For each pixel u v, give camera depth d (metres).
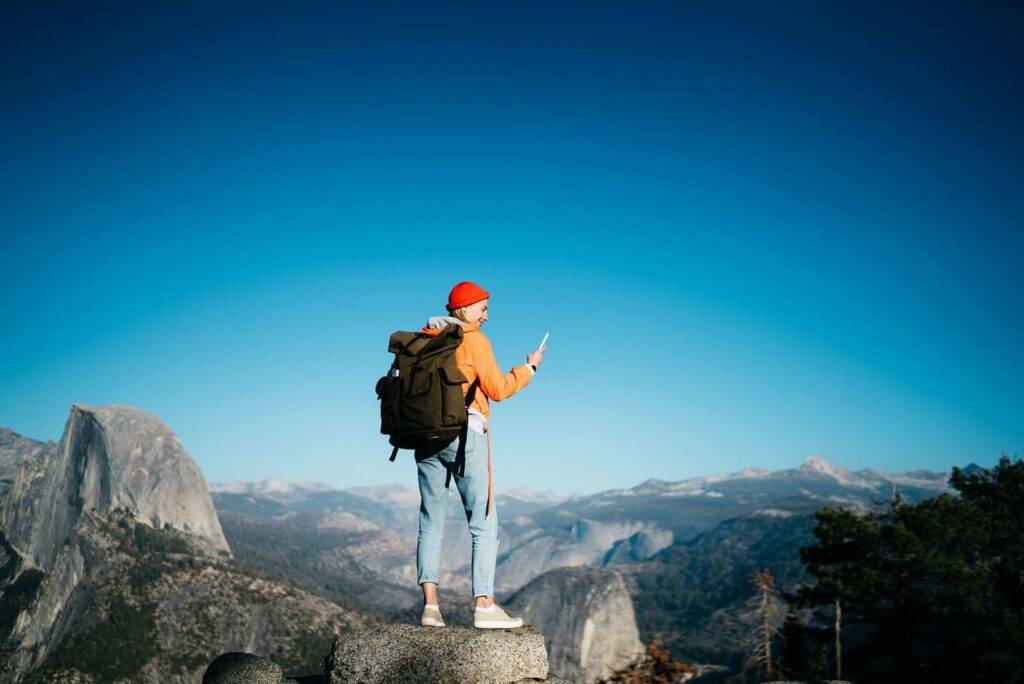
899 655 27.55
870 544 28.41
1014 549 28.58
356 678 4.40
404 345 4.71
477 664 4.28
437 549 4.79
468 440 4.66
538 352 4.95
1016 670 23.08
